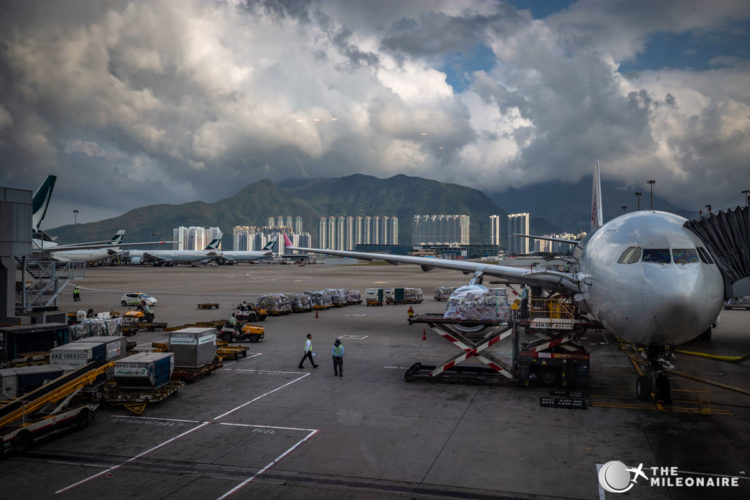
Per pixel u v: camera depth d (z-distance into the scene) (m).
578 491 11.16
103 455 13.45
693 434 14.77
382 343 30.92
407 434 14.91
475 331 29.55
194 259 190.62
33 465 12.80
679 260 15.08
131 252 188.25
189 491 11.27
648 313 14.91
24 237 27.67
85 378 16.03
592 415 16.61
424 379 21.39
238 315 39.47
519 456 13.16
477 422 15.99
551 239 38.00
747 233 16.62
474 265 33.41
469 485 11.48
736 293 16.41
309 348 23.91
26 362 21.33
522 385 20.42
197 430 15.41
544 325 20.36
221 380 21.78
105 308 50.97
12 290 27.09
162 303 55.81
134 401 17.14
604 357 26.25
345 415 16.83
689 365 24.30
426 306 52.72
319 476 12.02
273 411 17.28
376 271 145.62
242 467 12.59
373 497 10.95
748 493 11.06
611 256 16.94
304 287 78.06
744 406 17.58
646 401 18.17
